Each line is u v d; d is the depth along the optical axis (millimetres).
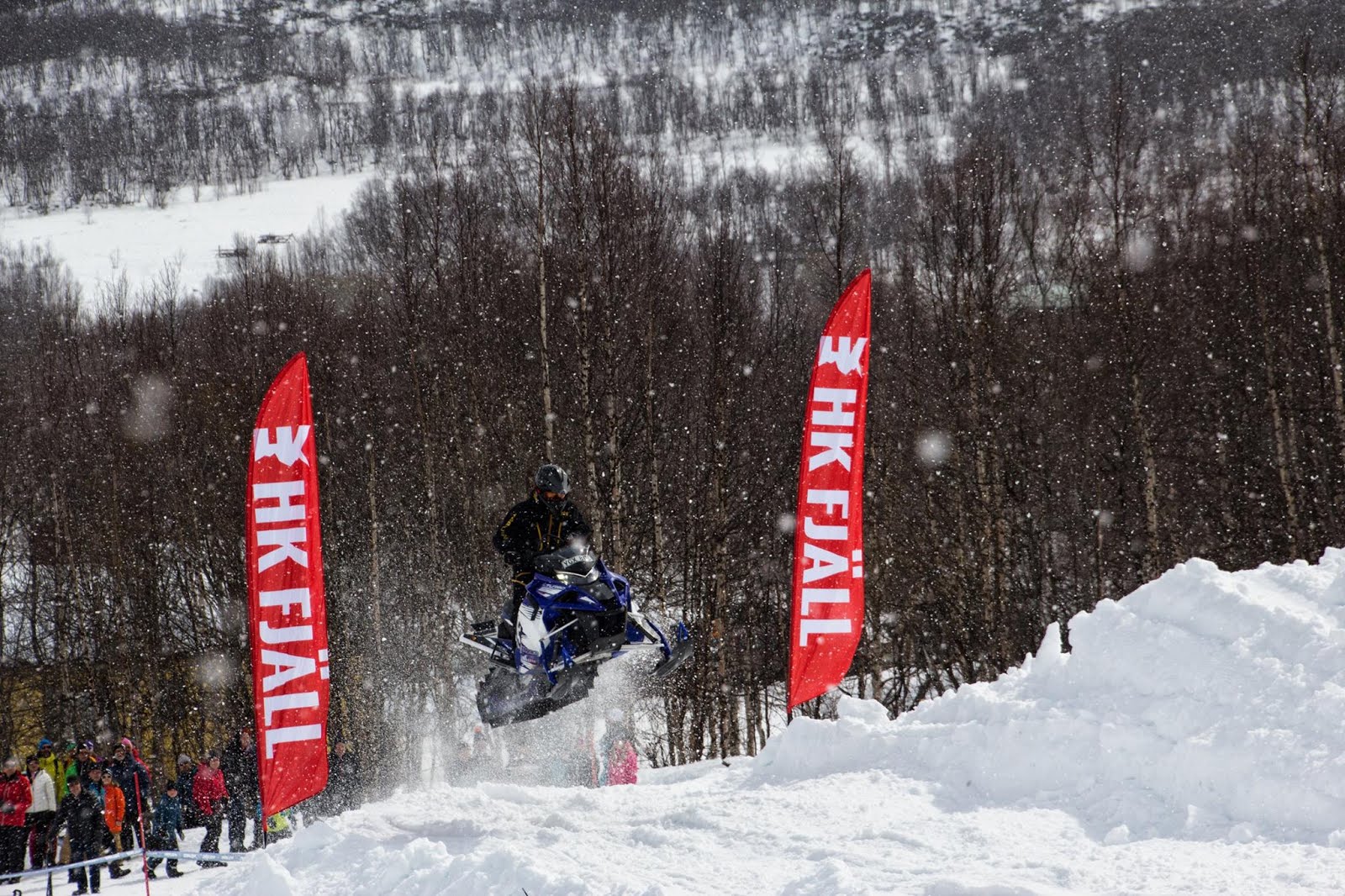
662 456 41875
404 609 45062
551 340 42406
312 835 12602
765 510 43031
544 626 13219
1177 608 10953
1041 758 10500
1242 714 9469
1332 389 44906
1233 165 57156
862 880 8719
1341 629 9781
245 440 45500
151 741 46406
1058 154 68500
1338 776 8461
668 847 10273
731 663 40438
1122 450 43875
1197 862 8164
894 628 43375
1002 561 40062
